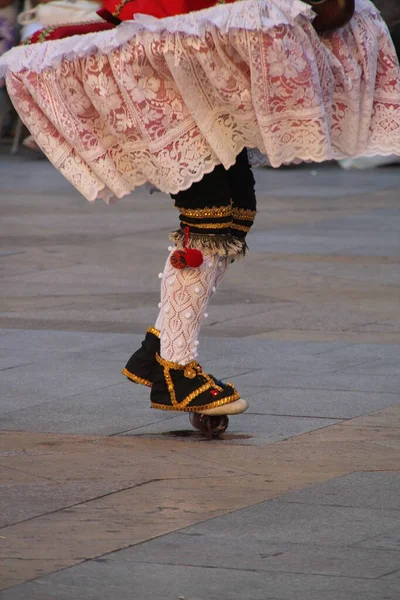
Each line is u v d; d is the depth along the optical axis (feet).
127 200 73.92
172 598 15.99
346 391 27.99
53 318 37.86
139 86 21.95
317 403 26.84
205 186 22.54
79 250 53.31
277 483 21.02
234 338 34.63
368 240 56.03
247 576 16.72
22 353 32.55
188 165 22.12
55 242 55.77
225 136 22.03
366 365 30.94
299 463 22.22
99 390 28.27
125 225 62.03
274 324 36.86
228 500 20.07
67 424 25.18
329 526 18.76
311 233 58.54
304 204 71.00
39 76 22.61
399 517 19.17
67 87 22.59
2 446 23.47
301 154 22.03
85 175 23.21
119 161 23.12
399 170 91.97
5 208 69.10
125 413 26.13
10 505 19.83
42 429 24.77
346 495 20.31
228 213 22.80
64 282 44.91
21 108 23.15
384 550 17.70
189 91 21.66
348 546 17.88
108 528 18.71
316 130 21.81
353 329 36.11
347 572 16.85
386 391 27.99
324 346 33.47
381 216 65.05
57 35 22.74
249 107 21.88
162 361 23.65
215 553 17.62
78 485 20.92
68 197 75.05
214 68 21.56
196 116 21.77
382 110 23.36
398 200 72.84
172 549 17.79
